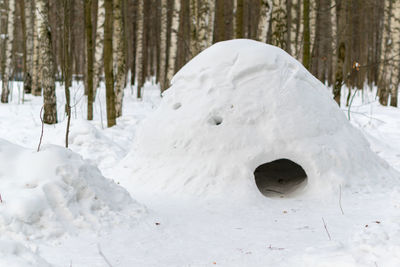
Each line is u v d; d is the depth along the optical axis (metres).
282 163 7.04
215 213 4.43
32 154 3.89
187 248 3.35
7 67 13.41
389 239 2.92
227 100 5.58
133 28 21.19
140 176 5.61
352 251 2.88
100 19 13.60
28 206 3.33
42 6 10.09
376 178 5.52
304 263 2.91
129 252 3.20
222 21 12.02
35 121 10.57
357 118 11.88
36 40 15.10
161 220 4.05
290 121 5.43
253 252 3.25
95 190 3.95
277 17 8.55
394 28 14.80
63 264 2.88
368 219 4.09
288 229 3.88
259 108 5.50
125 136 9.88
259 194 5.05
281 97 5.61
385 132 10.59
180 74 6.29
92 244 3.31
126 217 3.88
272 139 5.29
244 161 5.23
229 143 5.33
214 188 5.04
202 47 11.96
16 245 2.77
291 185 6.02
